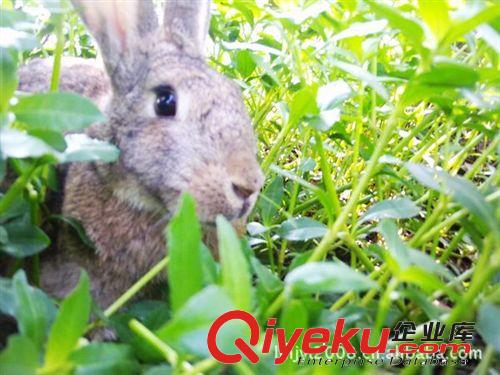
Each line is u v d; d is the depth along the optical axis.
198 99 0.23
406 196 0.32
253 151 0.23
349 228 0.27
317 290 0.13
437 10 0.16
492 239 0.15
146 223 0.23
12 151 0.13
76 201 0.24
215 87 0.23
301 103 0.22
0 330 0.20
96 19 0.24
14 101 0.18
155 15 0.26
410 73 0.28
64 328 0.12
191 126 0.22
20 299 0.14
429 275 0.13
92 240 0.23
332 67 0.30
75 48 0.40
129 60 0.24
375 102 0.30
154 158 0.22
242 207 0.22
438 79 0.16
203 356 0.13
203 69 0.24
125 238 0.23
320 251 0.18
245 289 0.12
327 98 0.24
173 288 0.12
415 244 0.21
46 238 0.18
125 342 0.17
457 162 0.30
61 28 0.20
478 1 0.16
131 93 0.24
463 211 0.20
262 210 0.26
